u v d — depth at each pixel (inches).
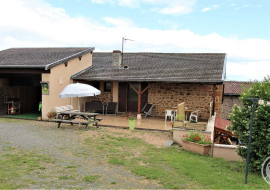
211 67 469.1
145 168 175.2
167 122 412.5
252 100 174.9
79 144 244.4
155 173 164.2
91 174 159.0
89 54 539.2
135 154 216.5
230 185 152.2
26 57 463.8
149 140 283.7
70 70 458.3
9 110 459.5
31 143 239.0
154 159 201.6
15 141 244.1
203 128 273.6
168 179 154.9
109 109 496.4
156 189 138.5
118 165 181.6
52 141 252.2
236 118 202.2
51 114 386.0
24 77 494.0
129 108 533.6
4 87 448.8
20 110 488.4
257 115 183.2
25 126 337.1
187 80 390.6
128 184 144.5
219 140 384.8
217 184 151.3
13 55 491.2
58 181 143.4
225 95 777.6
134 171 167.3
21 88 491.2
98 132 313.1
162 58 578.9
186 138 248.8
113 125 372.5
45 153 205.8
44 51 524.1
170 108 429.7
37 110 526.9
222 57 546.0
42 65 380.2
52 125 354.9
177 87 478.9
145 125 379.6
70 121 323.3
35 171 159.3
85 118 357.1
